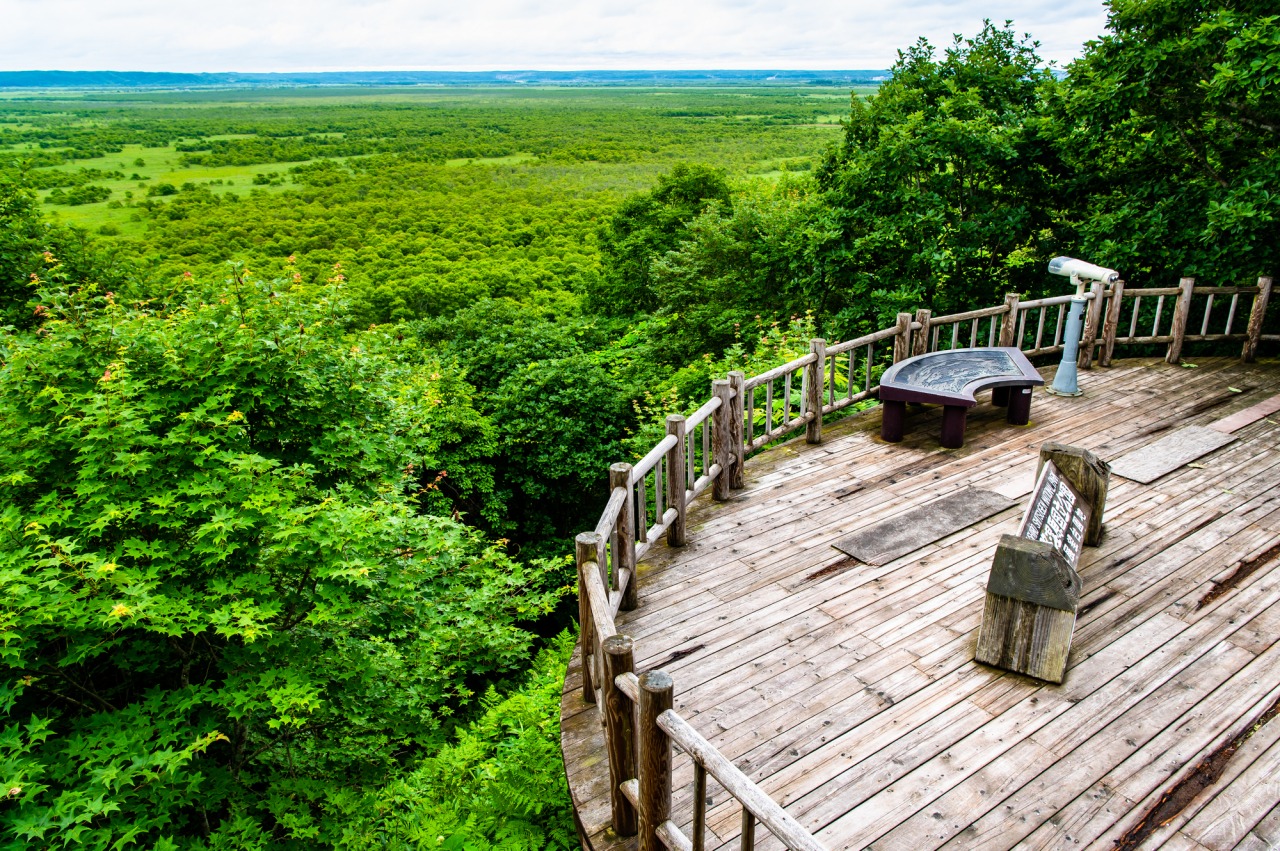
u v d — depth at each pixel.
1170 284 9.86
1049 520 3.97
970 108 12.80
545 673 6.75
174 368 6.00
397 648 8.02
